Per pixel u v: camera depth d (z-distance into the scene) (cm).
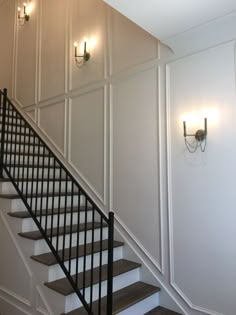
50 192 382
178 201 289
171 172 298
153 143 317
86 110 403
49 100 470
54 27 479
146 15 241
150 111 323
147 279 307
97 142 382
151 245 309
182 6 229
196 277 270
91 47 406
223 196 258
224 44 266
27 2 547
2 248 325
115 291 287
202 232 270
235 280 246
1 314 319
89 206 377
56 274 275
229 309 247
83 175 396
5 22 605
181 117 293
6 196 325
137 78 340
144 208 319
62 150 434
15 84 550
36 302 278
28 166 358
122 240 336
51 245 276
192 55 289
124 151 346
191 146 283
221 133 263
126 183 340
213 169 267
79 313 249
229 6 228
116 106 361
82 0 431
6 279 317
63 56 453
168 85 307
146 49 334
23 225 305
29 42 532
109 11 386
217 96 269
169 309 285
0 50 609
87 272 290
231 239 251
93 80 397
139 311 273
